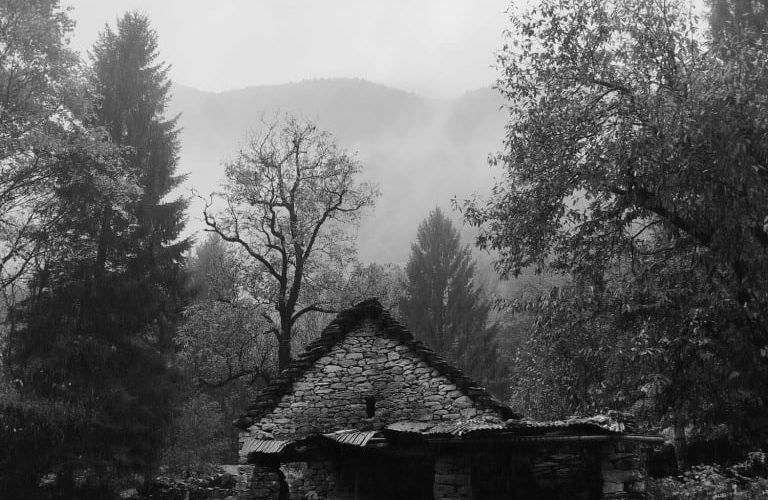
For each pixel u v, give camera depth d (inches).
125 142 1063.0
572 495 482.9
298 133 1159.0
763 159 479.5
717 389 528.7
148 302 978.7
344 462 600.7
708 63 514.9
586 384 584.7
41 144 808.9
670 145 477.4
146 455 900.0
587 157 559.2
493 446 482.0
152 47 1170.0
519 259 617.3
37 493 822.5
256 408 616.1
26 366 859.4
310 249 1125.7
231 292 1122.0
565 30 589.6
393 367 621.6
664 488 483.8
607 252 594.9
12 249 909.2
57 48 871.1
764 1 727.7
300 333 1296.8
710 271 516.4
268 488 595.2
